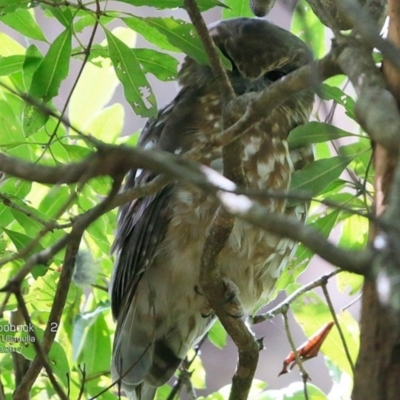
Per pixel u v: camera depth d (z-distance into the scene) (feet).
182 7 17.25
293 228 8.77
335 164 18.17
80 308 24.53
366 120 9.53
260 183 23.27
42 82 17.65
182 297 23.53
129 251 23.18
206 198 22.39
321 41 22.22
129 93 17.94
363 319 11.69
